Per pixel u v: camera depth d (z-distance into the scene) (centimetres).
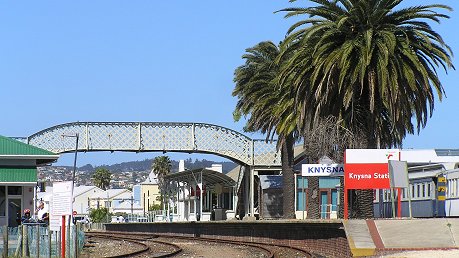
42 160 4447
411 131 3825
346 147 3788
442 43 3572
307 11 3744
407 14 3581
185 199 7644
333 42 3647
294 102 4044
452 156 4500
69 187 2352
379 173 3022
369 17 3528
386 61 3378
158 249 3656
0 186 4353
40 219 4009
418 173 4328
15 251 2861
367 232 2484
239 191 7462
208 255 3064
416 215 4319
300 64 3759
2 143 4284
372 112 3516
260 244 3741
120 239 4938
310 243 3138
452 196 3794
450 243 2422
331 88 3609
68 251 2589
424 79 3459
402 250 2362
